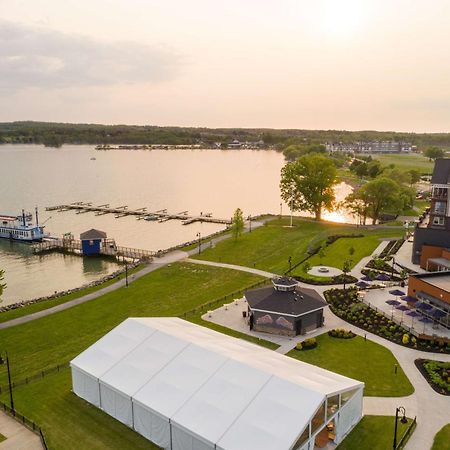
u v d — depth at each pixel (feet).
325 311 199.72
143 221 457.68
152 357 130.41
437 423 120.37
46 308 207.82
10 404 130.62
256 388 111.45
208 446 100.22
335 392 109.40
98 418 124.57
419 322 181.57
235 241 327.88
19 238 386.73
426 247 248.93
